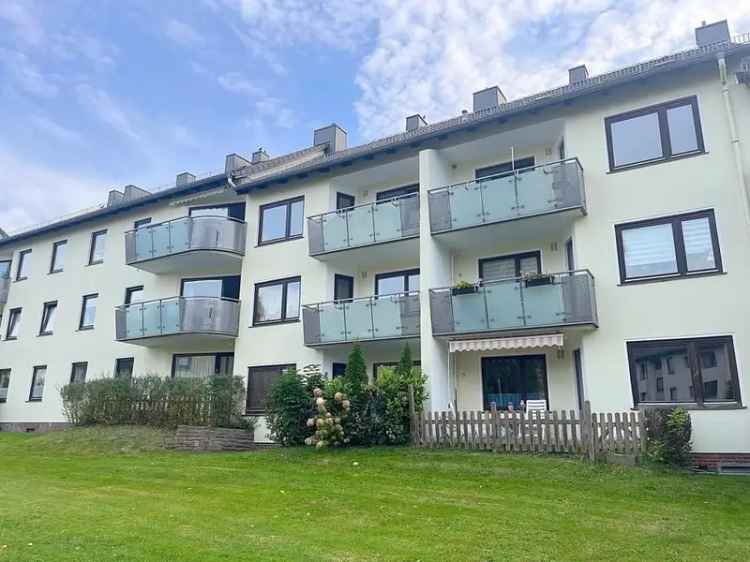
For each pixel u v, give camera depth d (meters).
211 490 11.95
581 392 17.42
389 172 22.16
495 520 9.23
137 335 24.78
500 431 15.19
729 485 11.58
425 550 7.68
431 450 15.68
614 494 10.98
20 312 32.94
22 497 11.13
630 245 16.20
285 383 18.56
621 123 17.03
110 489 12.14
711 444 14.12
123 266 28.75
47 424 29.06
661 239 15.80
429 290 18.45
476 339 17.86
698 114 15.89
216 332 23.33
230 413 21.66
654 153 16.38
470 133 19.59
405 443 16.64
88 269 30.08
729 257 14.80
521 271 19.56
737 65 15.69
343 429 17.14
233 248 24.39
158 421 21.83
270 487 12.21
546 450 14.42
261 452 17.34
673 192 15.84
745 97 15.32
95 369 28.23
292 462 15.45
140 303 25.00
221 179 25.11
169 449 19.12
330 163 22.08
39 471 14.84
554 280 16.52
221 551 7.44
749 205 14.70
